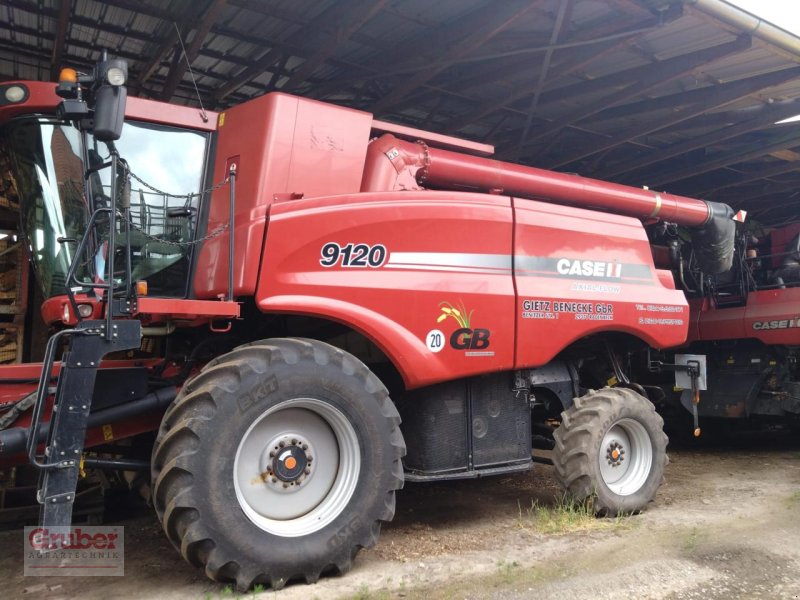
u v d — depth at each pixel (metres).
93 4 6.50
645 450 5.64
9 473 5.88
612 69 8.05
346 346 5.08
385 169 4.87
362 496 3.96
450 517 5.32
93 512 5.07
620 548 4.48
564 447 5.32
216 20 6.55
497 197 5.11
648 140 10.34
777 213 14.17
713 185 11.95
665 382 8.67
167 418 3.61
